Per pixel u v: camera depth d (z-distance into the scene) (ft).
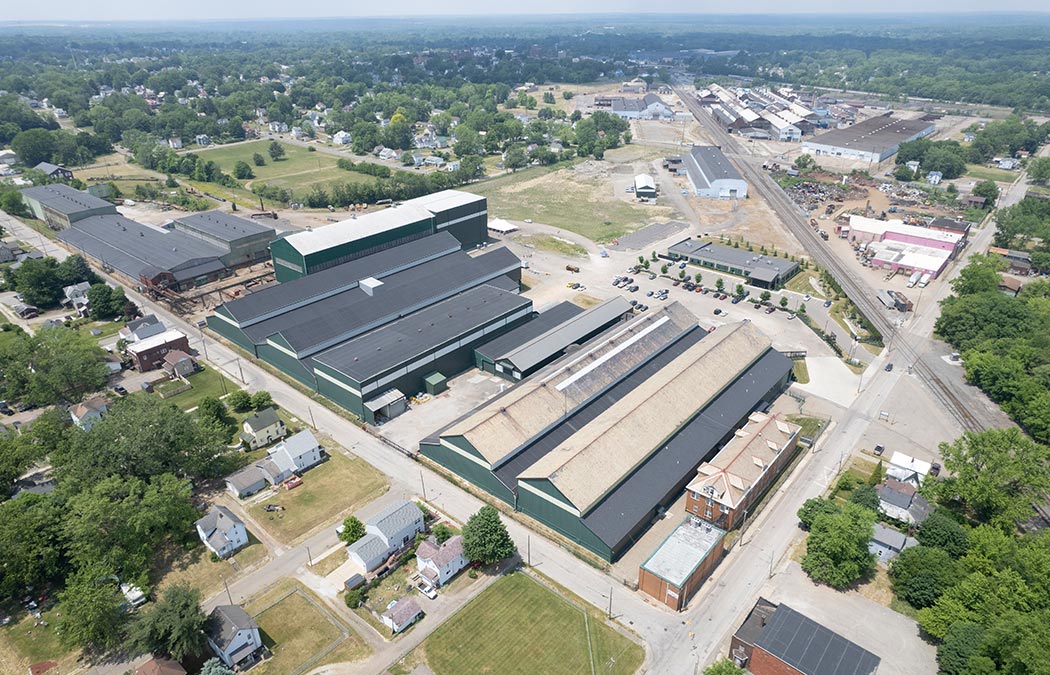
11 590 261.24
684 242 654.94
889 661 235.61
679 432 347.56
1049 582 231.71
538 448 335.06
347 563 283.59
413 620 254.68
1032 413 367.25
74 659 241.35
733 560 285.02
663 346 427.74
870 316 514.27
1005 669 206.90
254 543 294.25
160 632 229.25
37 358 406.41
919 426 379.76
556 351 431.43
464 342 436.35
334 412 394.73
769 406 397.19
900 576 263.29
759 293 554.05
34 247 655.76
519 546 294.25
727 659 225.76
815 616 255.70
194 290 562.66
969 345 453.58
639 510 298.76
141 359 435.12
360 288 501.15
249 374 436.35
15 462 315.99
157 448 312.50
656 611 260.21
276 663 238.27
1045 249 620.90
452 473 342.44
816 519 279.69
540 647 244.22
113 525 269.85
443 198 638.94
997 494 287.28
